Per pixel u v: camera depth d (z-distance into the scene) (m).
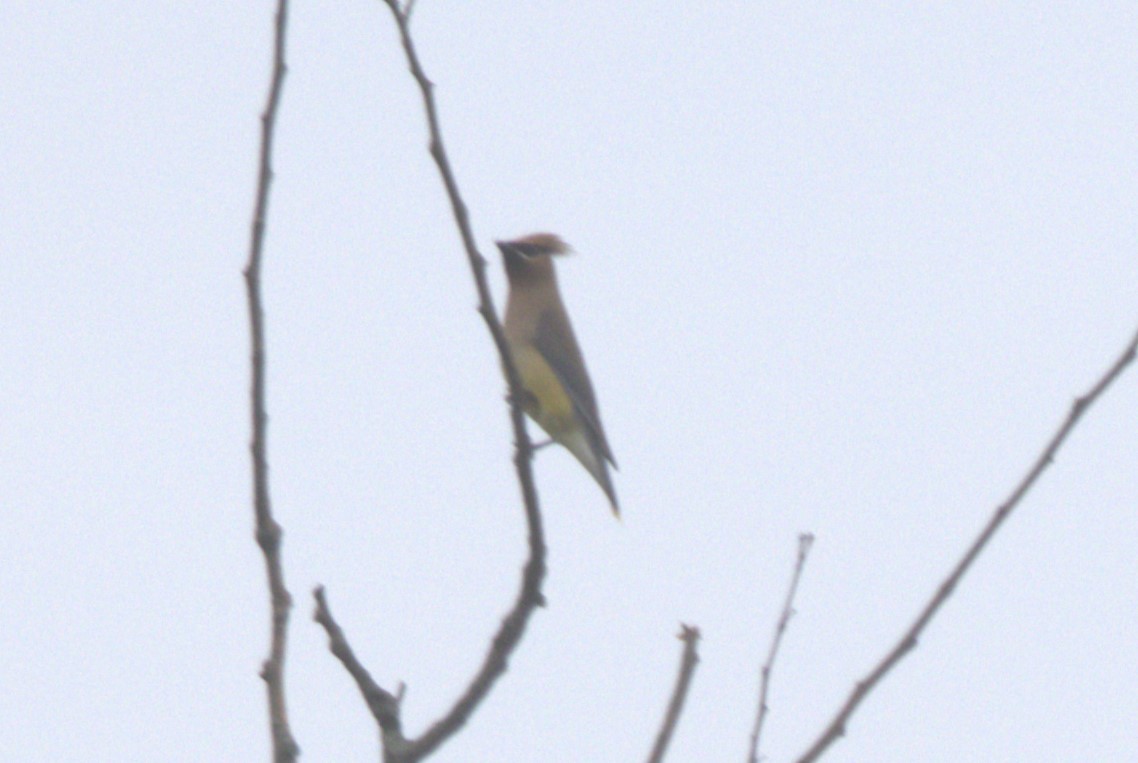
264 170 6.29
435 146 7.08
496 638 6.86
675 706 6.18
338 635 6.48
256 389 6.28
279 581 6.21
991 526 6.11
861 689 6.02
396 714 6.45
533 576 7.04
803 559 6.48
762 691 6.25
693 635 6.35
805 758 5.92
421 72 6.94
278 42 6.30
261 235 6.29
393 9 6.80
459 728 6.54
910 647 6.07
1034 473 6.11
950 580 6.10
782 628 6.37
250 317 6.29
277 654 6.10
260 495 6.27
